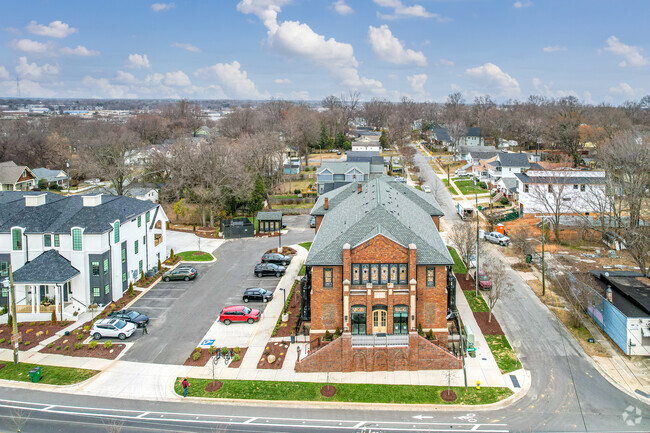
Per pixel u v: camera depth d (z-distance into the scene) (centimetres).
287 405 3559
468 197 11169
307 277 4691
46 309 5050
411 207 5541
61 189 12625
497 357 4184
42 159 15188
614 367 4003
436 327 4238
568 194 8731
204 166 9662
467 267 6072
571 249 7369
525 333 4616
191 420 3366
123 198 6372
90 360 4216
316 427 3281
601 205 7725
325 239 4572
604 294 4797
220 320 4941
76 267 5241
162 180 11238
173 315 5153
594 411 3419
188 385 3784
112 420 3359
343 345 3981
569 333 4612
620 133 12262
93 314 5119
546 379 3841
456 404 3528
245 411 3484
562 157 13262
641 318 4147
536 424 3281
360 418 3391
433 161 16425
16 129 18362
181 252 7594
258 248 7781
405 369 4034
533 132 17275
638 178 7544
